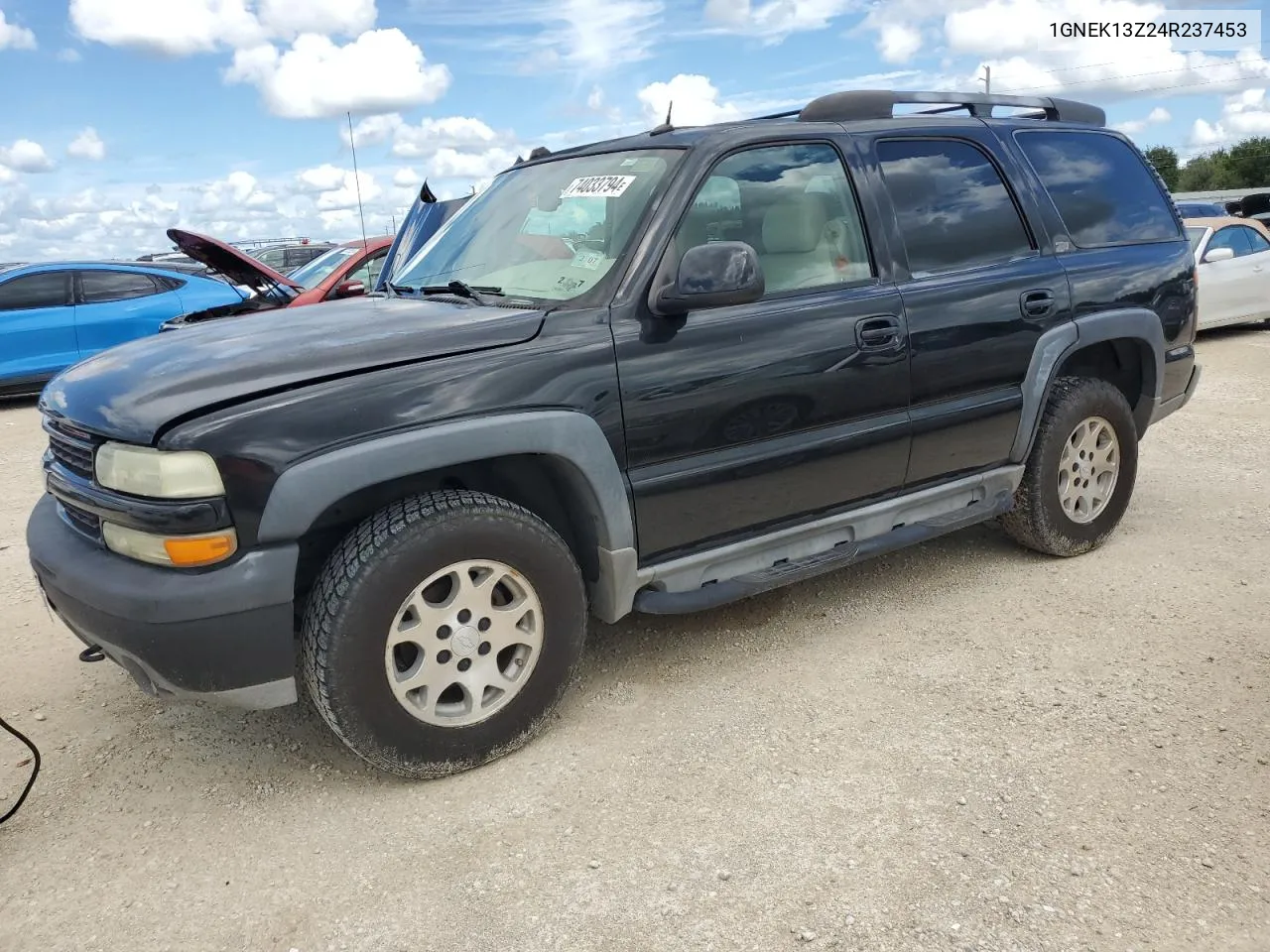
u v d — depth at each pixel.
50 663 3.73
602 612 3.09
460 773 2.86
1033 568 4.32
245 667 2.49
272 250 16.53
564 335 2.85
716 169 3.21
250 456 2.40
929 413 3.64
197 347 2.84
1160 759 2.78
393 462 2.53
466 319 2.86
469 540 2.69
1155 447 6.52
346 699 2.58
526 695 2.89
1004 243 3.92
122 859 2.54
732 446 3.16
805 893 2.30
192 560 2.42
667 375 2.97
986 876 2.33
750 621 3.88
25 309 9.92
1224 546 4.47
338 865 2.48
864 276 3.49
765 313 3.19
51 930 2.28
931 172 3.77
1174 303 4.47
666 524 3.06
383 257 8.60
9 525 5.69
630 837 2.54
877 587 4.19
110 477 2.50
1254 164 78.88
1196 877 2.30
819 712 3.13
